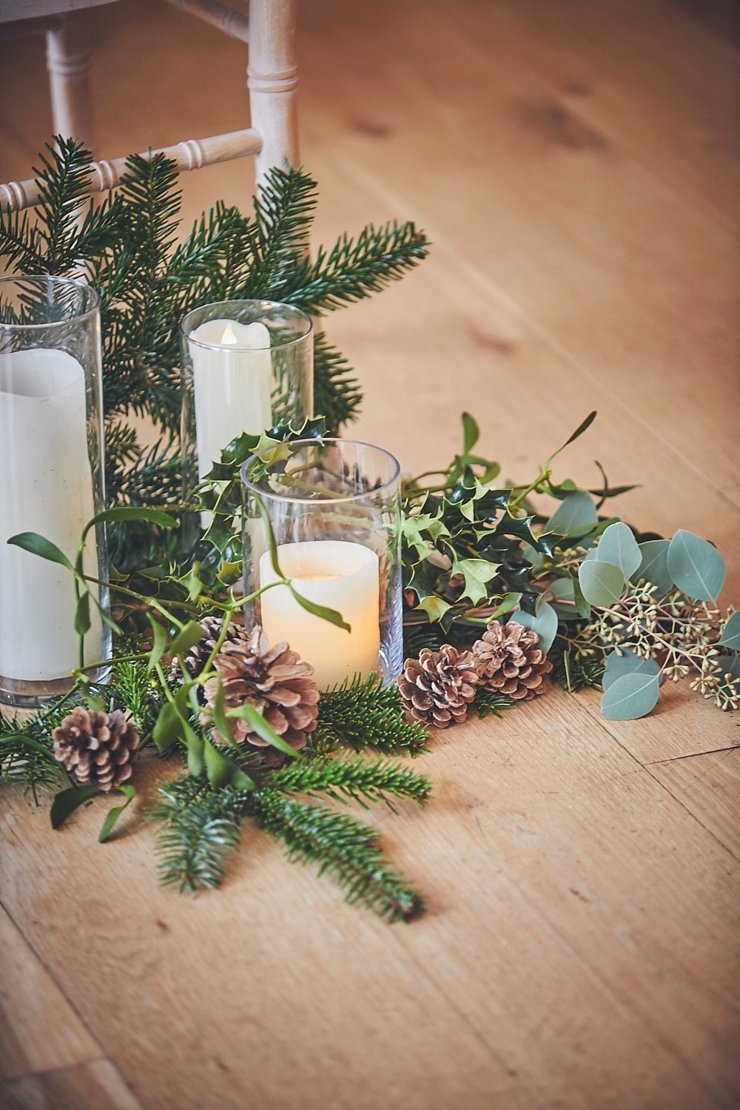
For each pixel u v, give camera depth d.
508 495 1.72
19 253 1.79
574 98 3.21
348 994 1.52
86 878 1.60
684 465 2.11
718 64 3.41
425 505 1.75
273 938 1.56
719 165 2.91
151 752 1.70
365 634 1.70
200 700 1.68
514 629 1.73
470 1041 1.50
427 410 2.21
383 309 2.43
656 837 1.63
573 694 1.77
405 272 2.51
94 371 1.69
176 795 1.62
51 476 1.67
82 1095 1.47
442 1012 1.51
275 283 1.86
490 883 1.59
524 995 1.52
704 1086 1.48
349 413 1.97
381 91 3.24
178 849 1.62
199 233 1.81
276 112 1.84
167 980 1.53
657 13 3.69
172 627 1.74
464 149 2.96
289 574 1.69
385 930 1.56
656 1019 1.51
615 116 3.13
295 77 1.83
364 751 1.70
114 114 3.06
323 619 1.62
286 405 1.79
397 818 1.64
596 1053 1.49
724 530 1.99
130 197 1.82
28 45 3.32
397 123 3.08
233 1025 1.50
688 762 1.70
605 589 1.72
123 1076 1.48
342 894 1.59
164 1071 1.48
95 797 1.66
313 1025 1.51
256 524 1.68
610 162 2.91
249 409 1.77
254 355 1.75
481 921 1.57
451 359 2.32
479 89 3.25
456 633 1.80
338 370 1.95
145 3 3.67
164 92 3.19
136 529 1.87
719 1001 1.52
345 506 1.68
